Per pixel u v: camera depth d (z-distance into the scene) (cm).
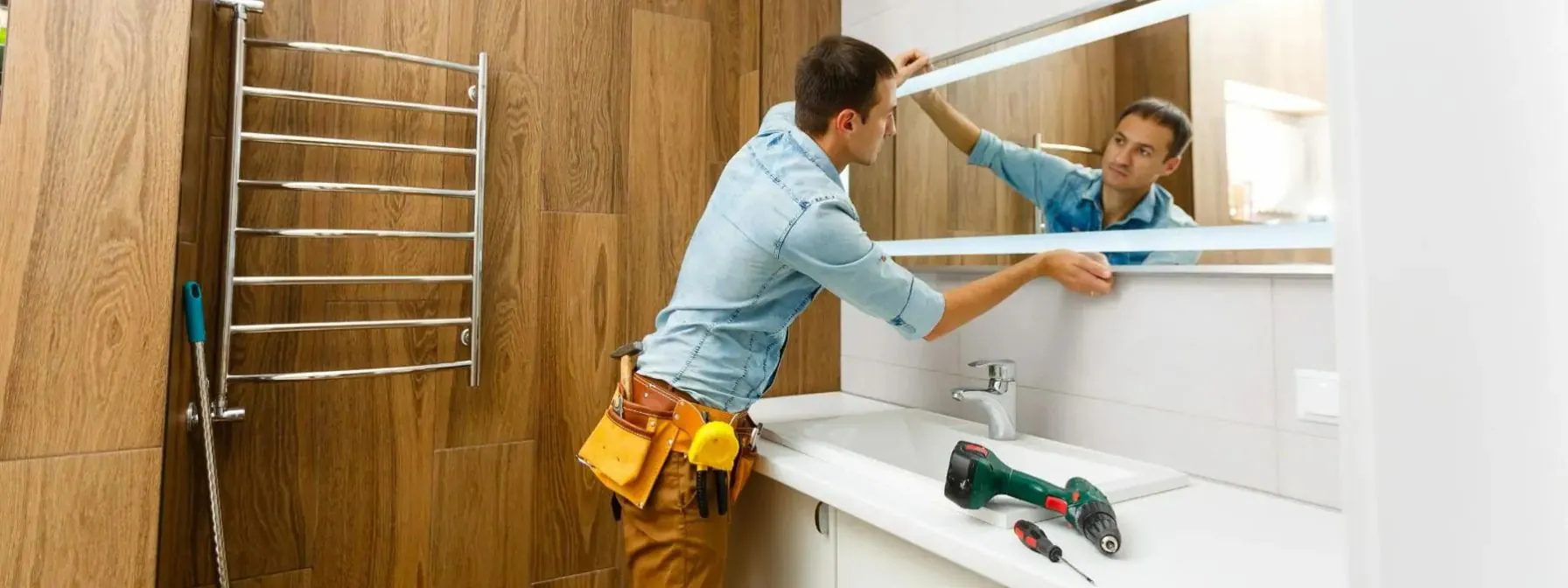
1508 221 24
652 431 130
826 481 126
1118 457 135
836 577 132
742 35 208
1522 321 24
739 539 164
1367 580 28
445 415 167
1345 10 29
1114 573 87
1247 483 121
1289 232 113
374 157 161
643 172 192
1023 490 101
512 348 174
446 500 167
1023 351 158
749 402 141
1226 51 122
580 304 183
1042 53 151
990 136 163
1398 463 27
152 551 115
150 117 117
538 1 179
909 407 188
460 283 169
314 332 155
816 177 129
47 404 109
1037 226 153
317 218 156
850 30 210
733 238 131
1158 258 133
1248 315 121
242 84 143
